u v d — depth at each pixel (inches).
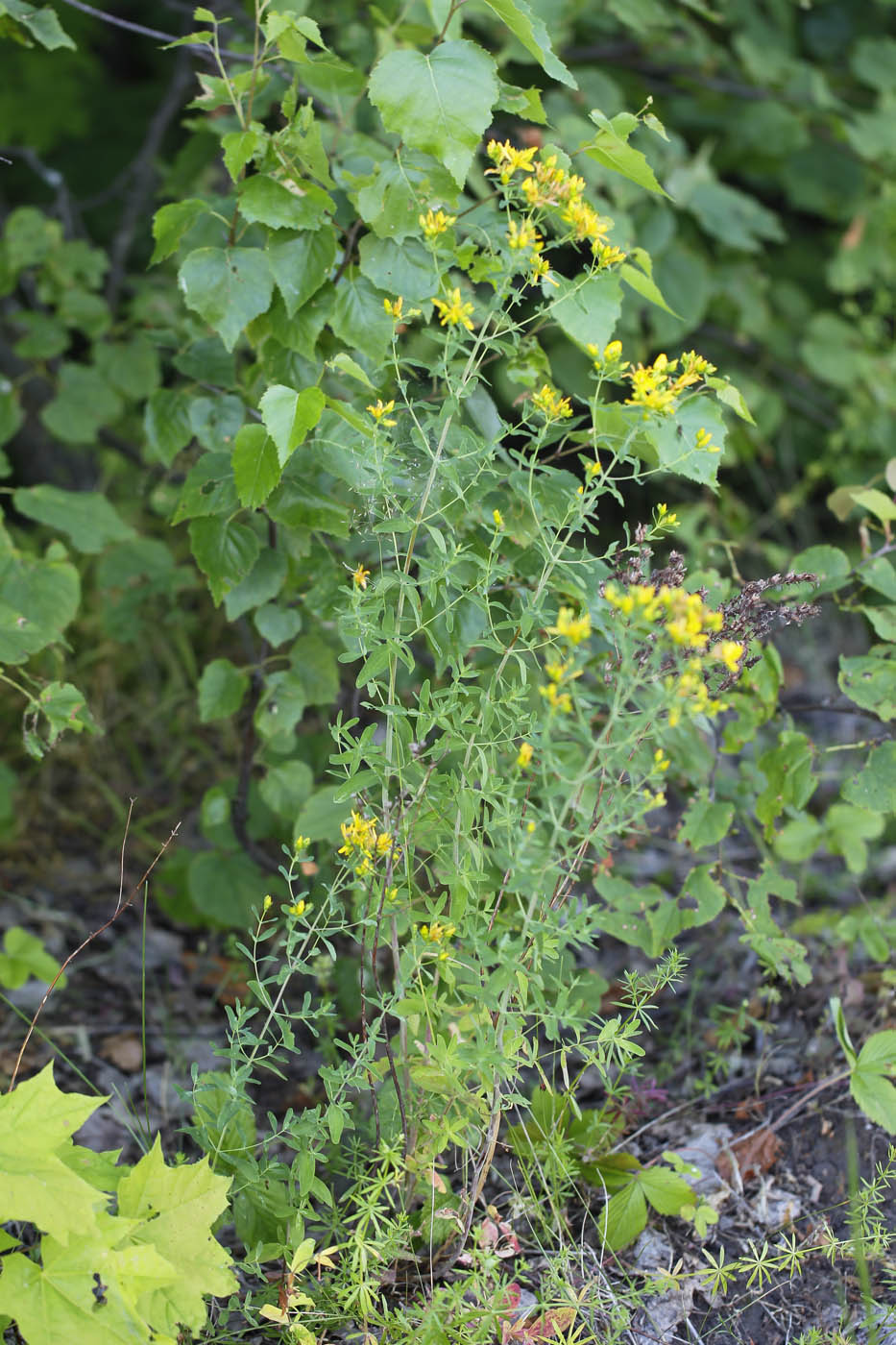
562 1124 61.1
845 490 64.7
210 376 64.7
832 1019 65.7
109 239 111.0
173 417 64.5
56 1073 66.5
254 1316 57.9
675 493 97.8
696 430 59.4
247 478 59.2
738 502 92.9
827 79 100.2
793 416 105.3
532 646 58.1
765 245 111.1
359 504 62.2
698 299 85.1
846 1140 62.5
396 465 58.9
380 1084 59.8
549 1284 58.0
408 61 58.6
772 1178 62.1
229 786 69.7
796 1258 59.4
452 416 59.3
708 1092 63.8
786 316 103.0
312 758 69.6
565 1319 57.2
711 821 64.2
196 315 66.2
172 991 70.6
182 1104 65.6
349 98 64.4
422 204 60.1
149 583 75.1
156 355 76.8
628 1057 57.9
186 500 61.9
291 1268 56.4
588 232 57.8
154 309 76.7
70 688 62.9
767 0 101.1
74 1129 54.8
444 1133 57.2
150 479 77.2
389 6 69.2
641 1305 58.4
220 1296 56.3
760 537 103.0
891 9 108.8
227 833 69.0
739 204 83.5
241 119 61.1
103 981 70.8
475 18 77.5
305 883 66.9
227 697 64.3
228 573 62.1
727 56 92.6
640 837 69.1
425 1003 57.1
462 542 61.1
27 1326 54.1
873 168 98.6
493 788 56.4
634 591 54.3
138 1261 54.4
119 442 77.8
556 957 56.3
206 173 75.2
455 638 60.0
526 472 60.7
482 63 58.6
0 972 64.9
